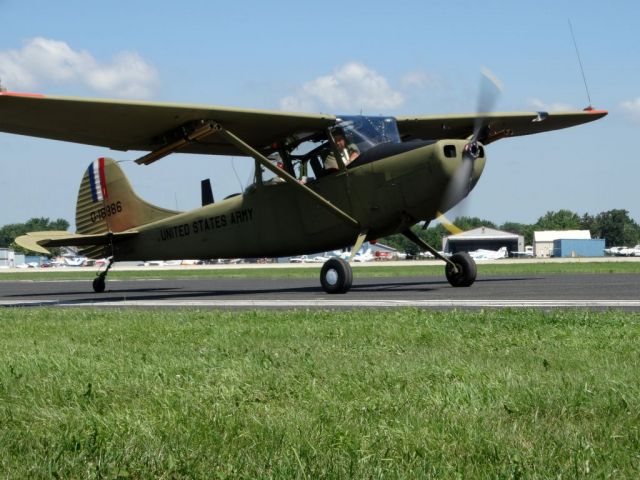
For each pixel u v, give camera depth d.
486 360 5.14
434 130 16.62
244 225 15.77
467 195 13.05
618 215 167.00
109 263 19.08
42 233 18.64
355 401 3.92
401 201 13.27
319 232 14.51
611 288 14.37
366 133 14.15
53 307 12.12
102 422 3.50
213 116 13.16
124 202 18.78
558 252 112.00
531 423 3.39
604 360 5.02
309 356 5.36
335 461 2.89
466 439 3.13
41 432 3.43
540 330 6.63
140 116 12.76
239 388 4.29
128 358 5.56
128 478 2.75
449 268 15.27
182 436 3.29
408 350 5.74
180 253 17.41
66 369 5.07
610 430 3.22
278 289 17.42
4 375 4.85
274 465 2.85
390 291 14.20
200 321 8.22
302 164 14.65
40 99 11.58
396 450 3.03
